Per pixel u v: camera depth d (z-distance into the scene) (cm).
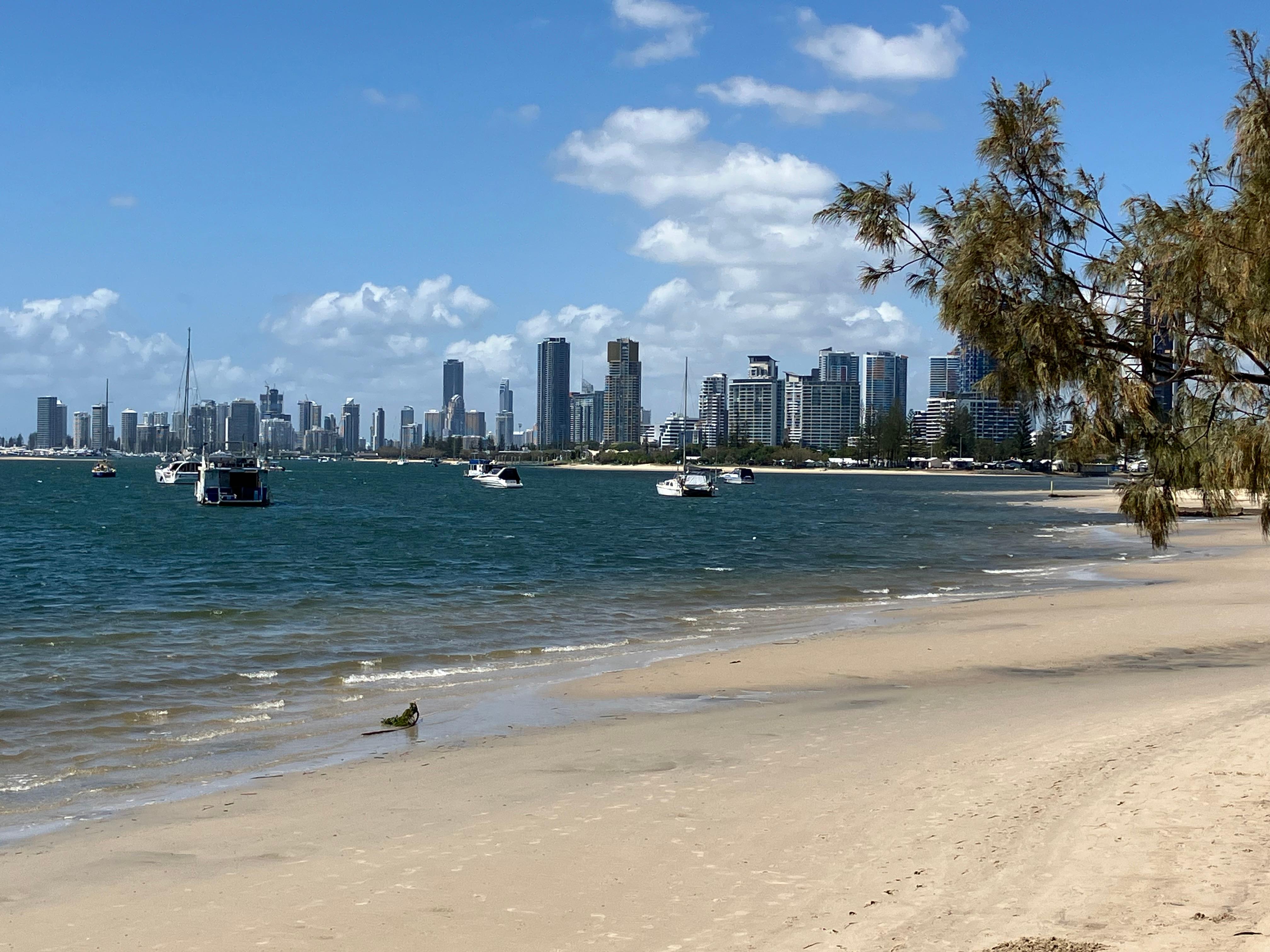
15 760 1509
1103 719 1559
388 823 1163
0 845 1115
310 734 1667
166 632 2803
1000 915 790
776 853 987
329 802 1265
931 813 1085
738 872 940
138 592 3819
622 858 998
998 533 7444
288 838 1116
